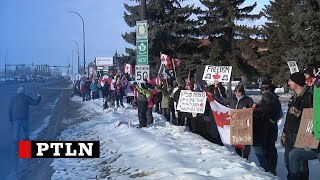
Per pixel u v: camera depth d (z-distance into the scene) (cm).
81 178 809
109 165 912
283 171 854
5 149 1182
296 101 639
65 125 1880
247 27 4294
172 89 1695
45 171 897
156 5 4012
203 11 4322
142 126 1441
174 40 4022
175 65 2170
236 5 4322
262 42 4588
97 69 5212
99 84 3641
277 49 4306
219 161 763
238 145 839
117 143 1134
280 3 4322
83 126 1758
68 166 935
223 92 1141
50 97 4547
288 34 4188
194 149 907
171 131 1252
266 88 790
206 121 1159
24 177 861
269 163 793
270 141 788
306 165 671
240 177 639
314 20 3241
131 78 2952
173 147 938
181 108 1187
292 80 641
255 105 793
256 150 796
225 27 4234
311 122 604
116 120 1816
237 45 4256
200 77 1580
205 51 4269
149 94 1446
